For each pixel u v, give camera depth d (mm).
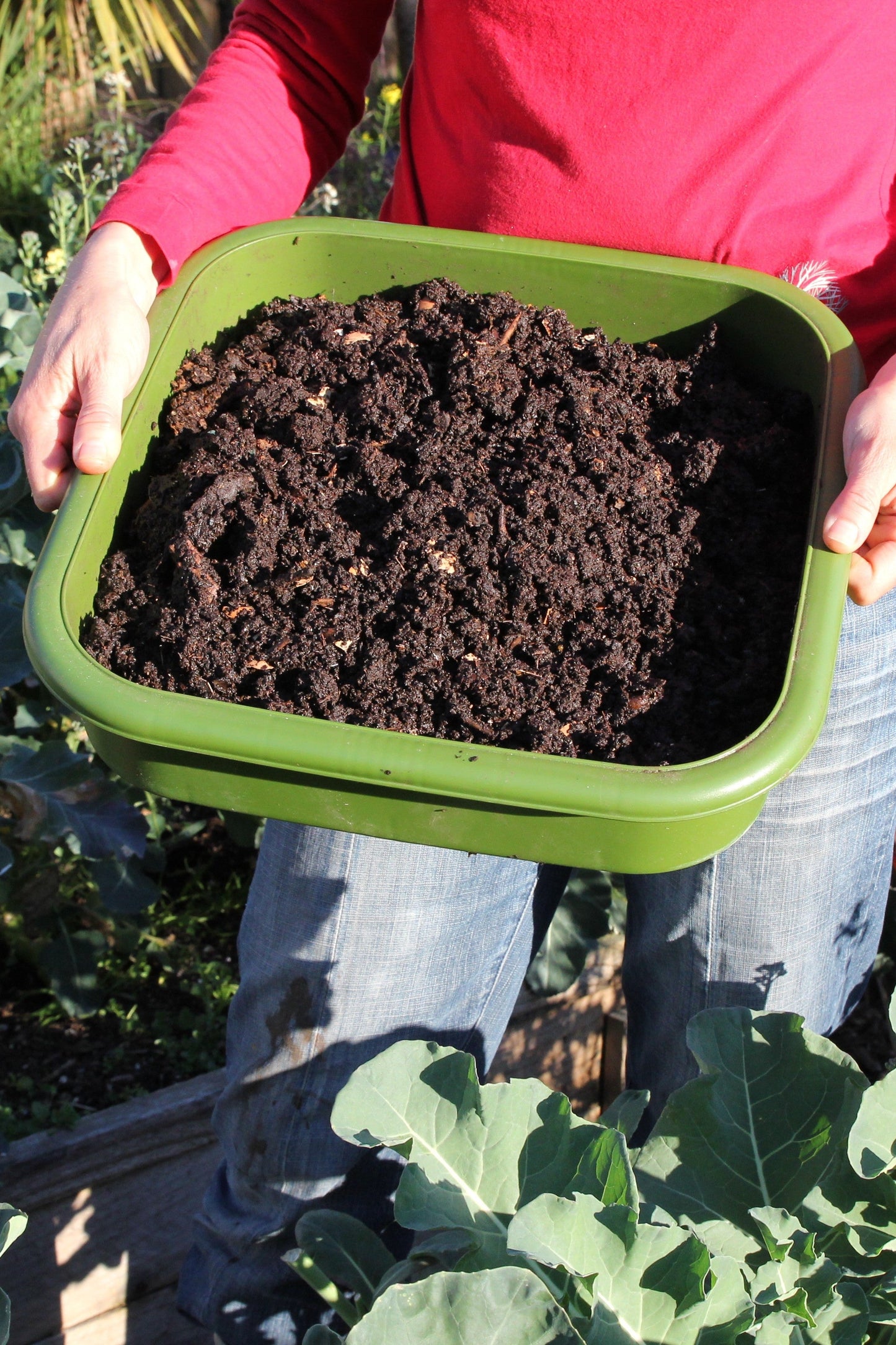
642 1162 1169
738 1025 1200
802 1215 1137
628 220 1271
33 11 4293
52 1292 1670
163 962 1973
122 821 1667
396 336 1302
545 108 1229
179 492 1136
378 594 1072
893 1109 1116
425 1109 1085
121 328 1104
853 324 1310
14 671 1561
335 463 1183
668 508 1161
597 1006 1987
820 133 1201
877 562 1023
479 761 833
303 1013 1236
